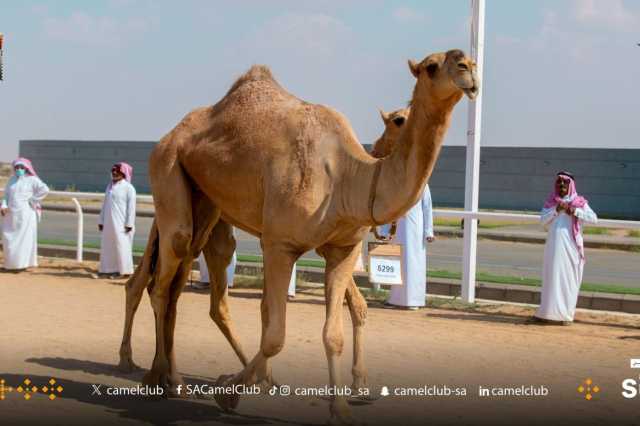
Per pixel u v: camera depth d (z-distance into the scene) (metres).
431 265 19.22
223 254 8.14
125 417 7.02
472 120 13.43
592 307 13.58
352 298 7.87
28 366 8.73
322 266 16.28
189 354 9.48
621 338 11.12
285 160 6.98
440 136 6.24
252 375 7.04
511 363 9.41
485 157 41.19
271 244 6.96
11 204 16.22
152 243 8.42
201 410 7.29
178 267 7.95
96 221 29.41
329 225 6.84
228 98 7.79
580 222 12.07
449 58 6.00
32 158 53.78
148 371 8.20
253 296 13.90
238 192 7.38
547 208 12.19
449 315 12.59
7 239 16.22
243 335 10.63
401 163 6.44
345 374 8.70
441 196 42.22
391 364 9.23
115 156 50.31
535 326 11.91
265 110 7.39
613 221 11.91
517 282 14.95
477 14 13.57
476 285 14.34
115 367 8.79
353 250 7.10
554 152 39.66
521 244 25.28
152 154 8.09
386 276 12.49
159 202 7.93
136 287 8.56
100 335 10.41
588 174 39.03
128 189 15.71
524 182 40.28
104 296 13.53
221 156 7.45
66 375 8.40
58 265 17.06
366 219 6.67
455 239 26.22
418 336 10.91
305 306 13.02
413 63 6.30
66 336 10.29
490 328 11.60
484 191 41.28
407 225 12.96
